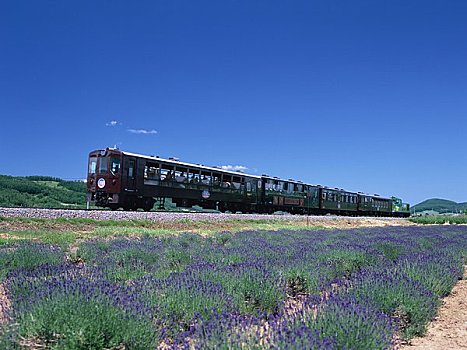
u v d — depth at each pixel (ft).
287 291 30.37
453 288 36.24
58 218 75.77
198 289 24.40
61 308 18.54
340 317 18.62
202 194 118.11
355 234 84.94
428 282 30.99
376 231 99.14
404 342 21.08
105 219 82.94
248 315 23.68
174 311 22.11
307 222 124.16
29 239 57.52
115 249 46.75
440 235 85.66
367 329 17.81
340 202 191.11
